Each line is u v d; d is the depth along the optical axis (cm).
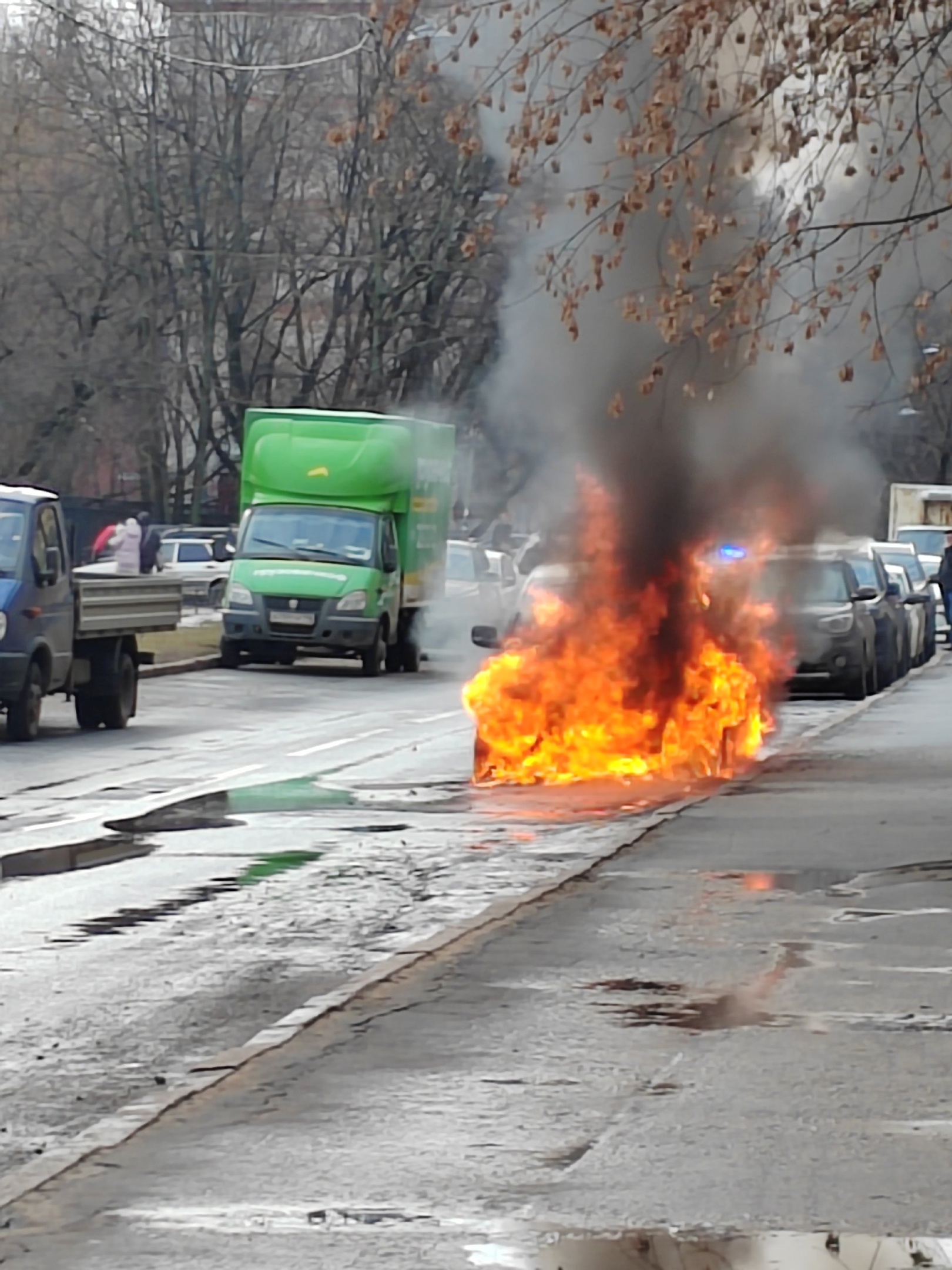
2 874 1226
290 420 3503
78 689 2295
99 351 5534
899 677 3294
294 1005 852
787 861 1227
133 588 2311
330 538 3388
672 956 930
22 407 5553
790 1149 614
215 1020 827
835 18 1338
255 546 3419
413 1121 647
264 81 5194
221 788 1709
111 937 1013
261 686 3086
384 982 875
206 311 5653
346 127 1534
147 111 5338
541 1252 520
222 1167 596
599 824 1437
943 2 1346
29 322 5541
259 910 1088
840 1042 758
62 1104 697
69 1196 569
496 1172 591
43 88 5341
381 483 3447
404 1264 510
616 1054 739
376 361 5241
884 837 1329
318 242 5369
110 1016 834
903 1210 554
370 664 3344
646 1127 639
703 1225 541
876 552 3591
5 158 5412
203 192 5466
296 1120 649
